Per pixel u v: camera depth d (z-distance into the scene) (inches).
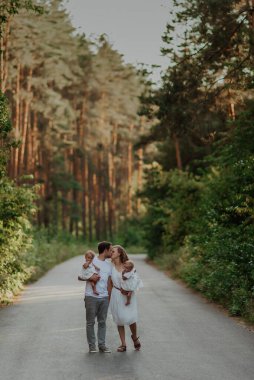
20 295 695.1
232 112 802.2
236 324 460.4
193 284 745.0
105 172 2925.7
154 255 1531.7
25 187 704.4
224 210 714.2
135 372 301.7
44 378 290.8
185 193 1167.6
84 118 2578.7
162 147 1649.9
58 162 2325.3
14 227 638.5
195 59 785.6
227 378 287.4
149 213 1553.9
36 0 1476.4
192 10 746.2
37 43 1596.9
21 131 1720.0
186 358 335.0
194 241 916.6
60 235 2036.2
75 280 911.0
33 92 1860.2
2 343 388.2
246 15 733.9
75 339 401.7
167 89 803.4
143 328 445.1
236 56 760.3
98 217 2751.0
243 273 558.9
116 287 362.0
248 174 646.5
